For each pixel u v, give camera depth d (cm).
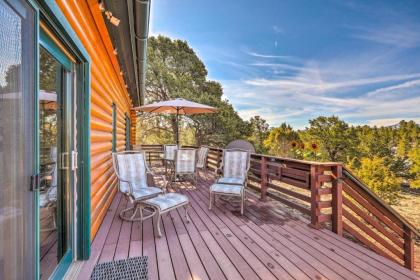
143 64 470
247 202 439
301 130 2372
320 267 218
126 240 268
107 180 383
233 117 1424
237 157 456
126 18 286
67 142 211
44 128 178
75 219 218
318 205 317
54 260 192
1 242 94
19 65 104
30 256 112
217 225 321
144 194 318
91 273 202
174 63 1430
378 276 206
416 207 1166
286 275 205
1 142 94
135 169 364
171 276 200
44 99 176
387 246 349
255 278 200
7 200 98
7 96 97
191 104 625
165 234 287
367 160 1411
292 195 371
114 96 493
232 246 258
